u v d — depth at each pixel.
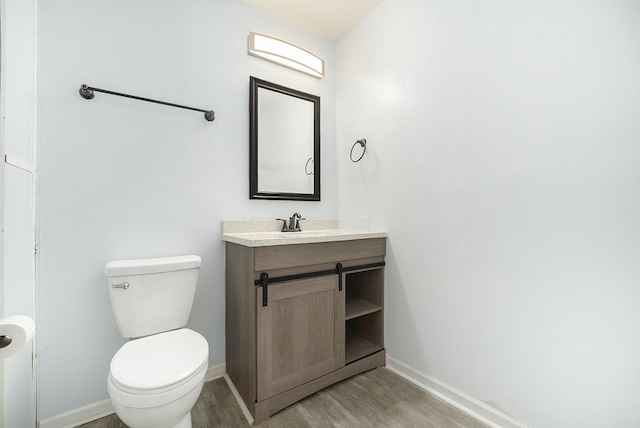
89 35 1.42
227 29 1.84
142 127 1.55
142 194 1.54
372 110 2.03
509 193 1.29
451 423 1.36
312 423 1.36
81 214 1.38
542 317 1.19
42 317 1.30
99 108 1.43
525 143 1.23
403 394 1.59
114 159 1.47
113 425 1.35
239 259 1.57
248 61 1.92
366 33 2.07
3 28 0.78
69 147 1.36
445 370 1.55
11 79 1.03
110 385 1.00
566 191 1.12
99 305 1.42
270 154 2.00
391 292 1.87
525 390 1.24
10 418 1.03
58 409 1.33
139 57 1.55
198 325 1.71
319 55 2.27
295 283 1.49
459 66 1.48
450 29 1.52
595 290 1.05
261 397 1.38
